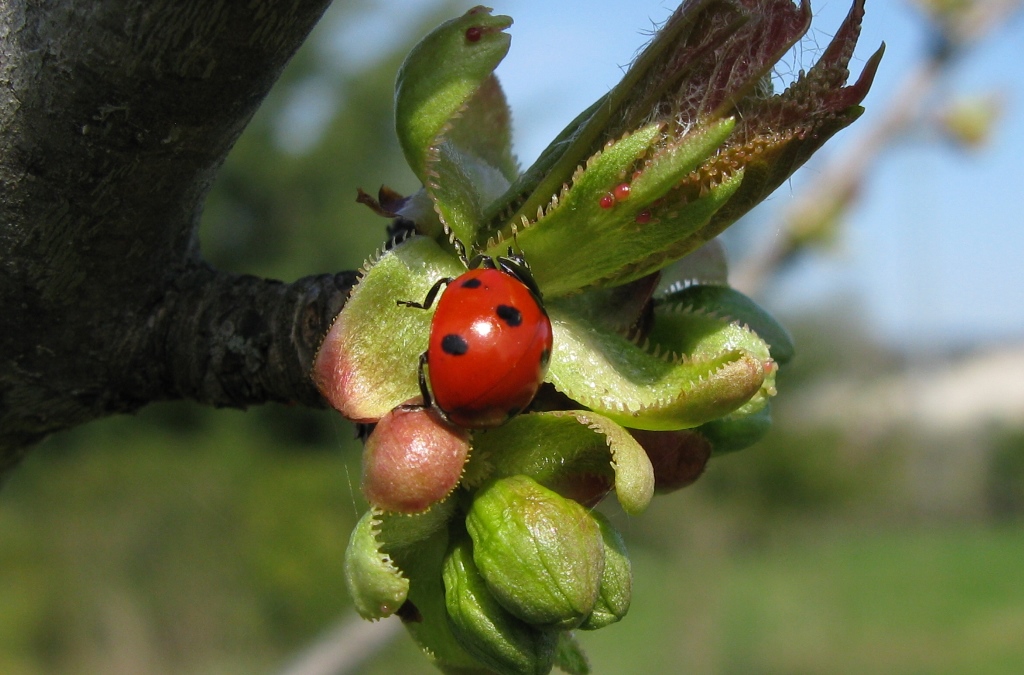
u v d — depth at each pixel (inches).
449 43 3.4
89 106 3.3
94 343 3.7
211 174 3.6
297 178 30.5
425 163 3.5
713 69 3.4
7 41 3.3
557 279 3.5
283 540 23.3
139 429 26.6
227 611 22.3
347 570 3.4
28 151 3.4
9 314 3.6
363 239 31.9
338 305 3.7
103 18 3.3
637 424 3.5
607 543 3.5
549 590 3.4
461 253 3.5
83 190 3.4
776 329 3.8
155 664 21.3
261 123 30.2
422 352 3.5
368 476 3.4
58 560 22.5
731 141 3.4
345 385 3.5
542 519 3.4
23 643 20.9
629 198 3.4
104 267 3.6
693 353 3.7
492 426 3.4
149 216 3.5
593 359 3.5
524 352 3.4
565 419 3.4
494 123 3.7
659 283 3.8
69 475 24.0
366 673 15.1
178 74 3.3
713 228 3.5
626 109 3.4
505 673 3.5
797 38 3.3
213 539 23.6
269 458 26.6
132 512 23.4
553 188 3.5
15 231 3.5
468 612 3.4
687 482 3.6
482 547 3.4
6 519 23.3
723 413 3.4
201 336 3.7
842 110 3.4
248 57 3.3
